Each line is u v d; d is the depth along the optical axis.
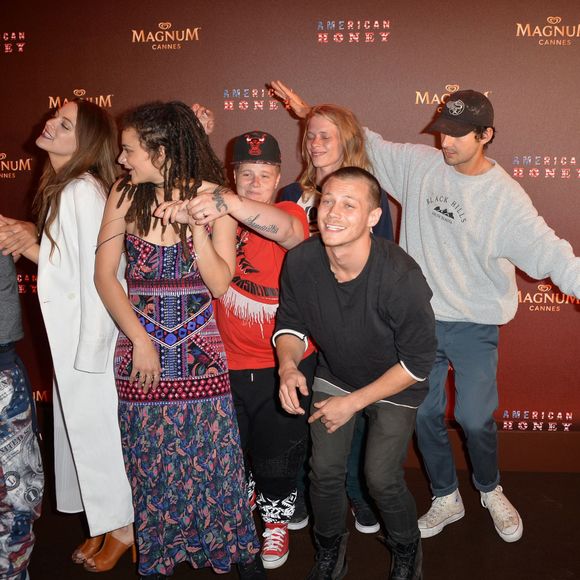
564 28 3.07
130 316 2.04
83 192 2.18
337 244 1.89
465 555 2.59
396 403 2.13
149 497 2.10
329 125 2.51
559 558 2.56
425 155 2.72
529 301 3.31
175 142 1.97
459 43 3.13
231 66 3.26
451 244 2.62
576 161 3.15
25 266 3.55
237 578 2.44
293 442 2.42
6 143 3.43
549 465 3.35
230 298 2.37
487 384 2.65
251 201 2.05
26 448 2.03
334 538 2.26
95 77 3.33
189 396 2.07
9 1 3.31
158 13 3.25
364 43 3.18
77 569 2.49
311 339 2.43
